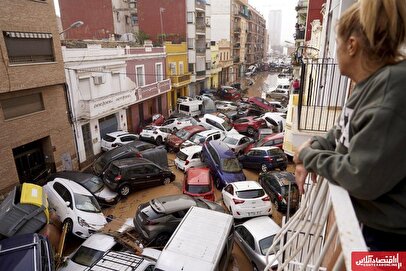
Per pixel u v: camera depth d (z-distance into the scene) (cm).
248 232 992
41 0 1405
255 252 920
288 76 5459
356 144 108
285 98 3878
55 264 838
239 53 6153
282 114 2572
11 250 738
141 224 1009
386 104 101
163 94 2978
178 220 1027
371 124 103
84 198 1164
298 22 3216
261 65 8306
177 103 3212
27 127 1407
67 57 1648
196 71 3788
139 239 993
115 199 1387
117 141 1917
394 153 98
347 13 133
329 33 1070
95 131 1916
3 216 902
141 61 2519
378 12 115
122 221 1092
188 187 1329
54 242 1041
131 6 3525
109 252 768
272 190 1372
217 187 1579
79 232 1063
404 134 97
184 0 3291
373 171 100
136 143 1789
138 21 3441
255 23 7844
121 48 2203
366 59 125
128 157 1590
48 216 990
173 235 788
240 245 1030
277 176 1412
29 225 923
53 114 1558
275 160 1717
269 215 1250
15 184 1354
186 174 1432
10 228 889
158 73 2866
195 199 1160
